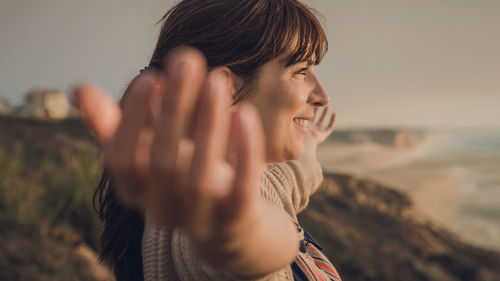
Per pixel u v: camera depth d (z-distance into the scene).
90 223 6.60
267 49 0.80
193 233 0.29
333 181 24.88
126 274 1.00
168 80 0.25
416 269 12.80
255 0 0.82
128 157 0.26
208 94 0.25
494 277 13.88
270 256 0.36
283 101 0.81
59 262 5.57
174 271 0.66
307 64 0.84
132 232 0.98
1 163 8.30
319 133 1.45
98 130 0.25
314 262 1.07
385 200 25.03
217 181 0.27
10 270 5.05
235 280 0.41
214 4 0.83
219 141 0.26
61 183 7.53
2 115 15.98
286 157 0.85
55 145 11.41
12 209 6.28
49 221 6.43
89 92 0.24
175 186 0.27
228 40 0.80
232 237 0.31
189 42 0.81
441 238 20.20
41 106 47.12
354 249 12.62
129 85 0.64
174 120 0.26
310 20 0.85
